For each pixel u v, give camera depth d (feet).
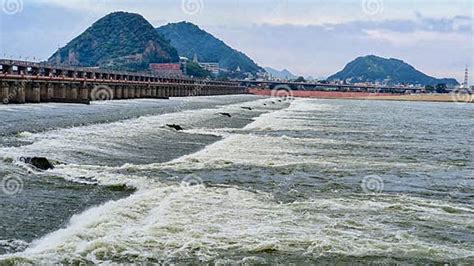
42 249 50.01
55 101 284.82
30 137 118.42
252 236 59.00
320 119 296.71
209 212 67.87
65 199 69.26
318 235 60.95
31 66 289.74
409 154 149.59
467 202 86.02
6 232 53.98
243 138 163.94
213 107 331.77
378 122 300.20
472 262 54.95
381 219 70.69
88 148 113.19
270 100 591.78
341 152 144.36
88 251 50.49
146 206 68.54
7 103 239.91
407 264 53.57
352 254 55.36
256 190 85.66
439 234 65.00
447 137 219.00
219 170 101.86
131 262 49.08
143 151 120.16
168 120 197.98
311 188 90.94
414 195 89.81
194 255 52.03
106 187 79.10
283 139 169.27
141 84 424.46
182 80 574.56
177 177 91.04
